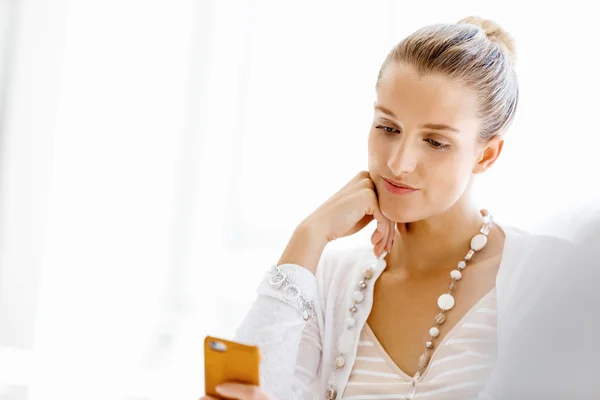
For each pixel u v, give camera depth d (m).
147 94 3.69
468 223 1.39
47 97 3.61
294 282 1.38
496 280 1.32
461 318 1.33
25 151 3.61
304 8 3.28
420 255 1.41
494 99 1.30
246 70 3.46
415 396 1.30
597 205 1.32
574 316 1.20
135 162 3.70
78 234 3.67
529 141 2.51
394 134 1.32
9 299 3.62
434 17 2.91
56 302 3.64
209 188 3.58
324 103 3.23
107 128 3.68
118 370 3.38
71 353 3.57
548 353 1.21
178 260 3.65
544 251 1.29
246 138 3.45
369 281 1.46
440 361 1.30
